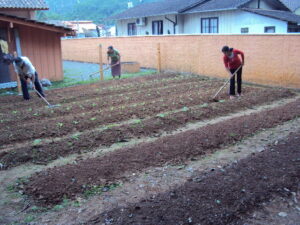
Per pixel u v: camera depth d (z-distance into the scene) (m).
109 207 4.26
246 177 4.61
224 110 8.73
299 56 11.48
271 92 10.82
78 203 4.39
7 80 14.16
